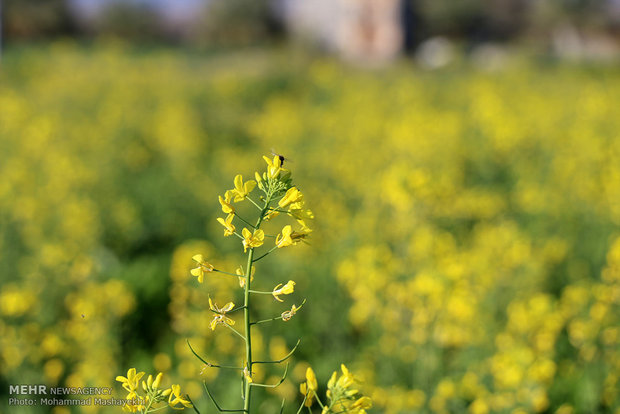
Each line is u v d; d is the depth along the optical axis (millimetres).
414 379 4227
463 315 4320
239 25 55375
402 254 5535
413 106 15953
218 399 3912
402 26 38438
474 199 7484
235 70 23547
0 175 9164
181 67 24547
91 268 5828
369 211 6906
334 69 23391
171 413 3719
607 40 58875
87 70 21734
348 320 5059
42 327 4906
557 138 11227
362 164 9555
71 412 4016
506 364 3898
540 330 4410
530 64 26891
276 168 1912
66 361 4559
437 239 5535
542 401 3783
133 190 9008
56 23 51312
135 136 12539
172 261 6062
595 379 4086
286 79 20734
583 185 8383
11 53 26766
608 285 5363
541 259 5684
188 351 4141
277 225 6758
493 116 12406
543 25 59594
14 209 7438
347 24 38250
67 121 13406
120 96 16688
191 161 10672
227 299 4840
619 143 10562
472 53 37406
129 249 6906
